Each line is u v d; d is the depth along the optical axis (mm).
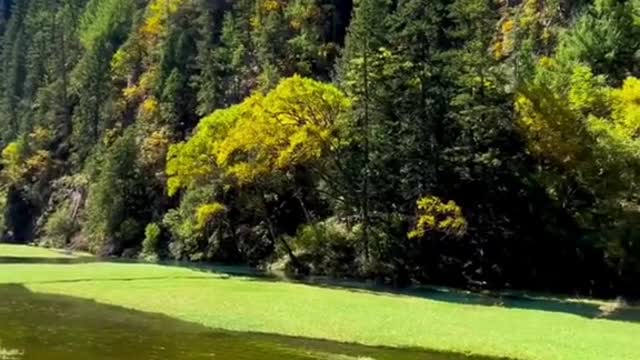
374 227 61531
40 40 153875
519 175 59438
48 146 134875
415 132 62250
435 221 57125
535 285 55344
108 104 123500
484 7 63969
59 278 50875
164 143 99875
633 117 59875
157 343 28203
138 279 51312
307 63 101500
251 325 32938
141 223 94188
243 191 73812
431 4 67562
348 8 112000
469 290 53812
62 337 28844
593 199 57562
